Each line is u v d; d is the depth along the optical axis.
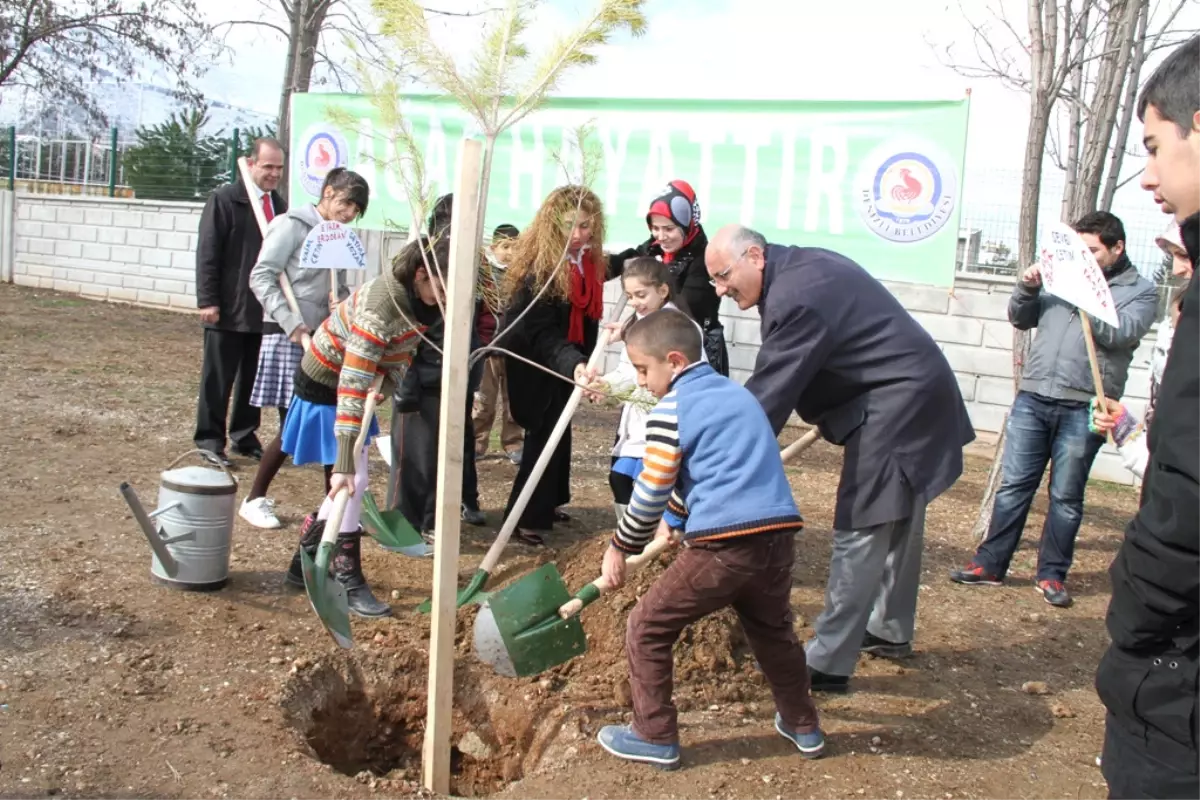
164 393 8.99
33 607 4.20
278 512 5.80
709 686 4.00
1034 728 4.00
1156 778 1.77
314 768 3.27
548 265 4.90
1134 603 1.75
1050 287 4.26
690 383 3.25
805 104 8.11
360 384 3.83
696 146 8.42
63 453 6.65
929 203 7.88
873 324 3.84
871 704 4.06
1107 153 6.35
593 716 3.72
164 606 4.33
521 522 5.64
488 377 7.28
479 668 4.09
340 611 3.71
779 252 3.89
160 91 19.92
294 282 6.01
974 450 9.41
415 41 3.32
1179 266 3.90
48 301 14.78
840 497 3.97
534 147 8.71
